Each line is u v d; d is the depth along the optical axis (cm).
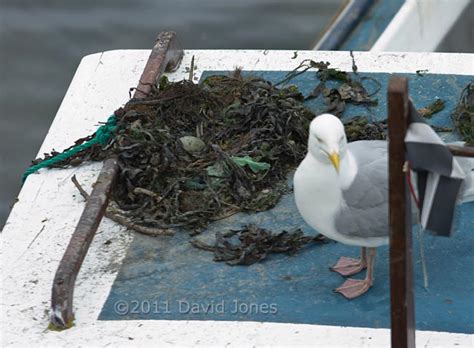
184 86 1215
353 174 956
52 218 1114
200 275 1030
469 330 952
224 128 1184
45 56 2384
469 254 1041
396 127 810
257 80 1267
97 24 2441
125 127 1166
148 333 966
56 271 997
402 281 845
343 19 1752
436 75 1301
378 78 1301
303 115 1204
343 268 1027
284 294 1003
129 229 1089
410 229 848
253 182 1123
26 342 962
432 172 824
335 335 953
